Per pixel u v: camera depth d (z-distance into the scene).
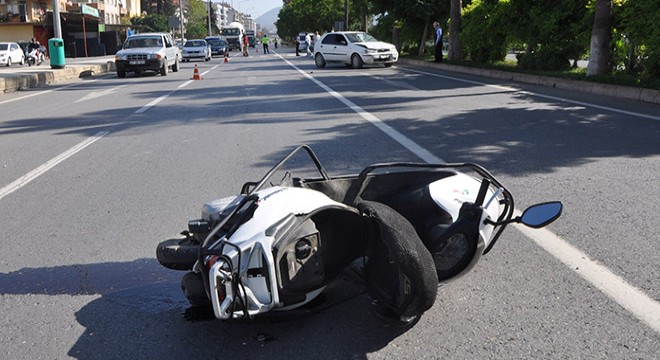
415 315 3.40
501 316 3.77
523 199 6.09
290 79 22.92
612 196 6.17
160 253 3.82
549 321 3.69
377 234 3.53
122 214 6.05
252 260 3.20
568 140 9.22
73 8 73.38
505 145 8.88
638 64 18.08
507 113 12.30
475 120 11.41
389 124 11.12
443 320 3.75
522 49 34.62
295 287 3.32
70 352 3.51
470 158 8.02
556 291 4.08
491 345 3.44
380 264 3.54
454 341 3.50
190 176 7.51
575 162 7.72
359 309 3.89
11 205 6.54
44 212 6.23
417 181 4.39
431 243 3.88
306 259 3.34
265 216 3.33
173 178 7.44
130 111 14.21
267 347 3.49
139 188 7.02
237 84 21.12
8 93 20.61
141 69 27.20
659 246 4.80
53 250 5.13
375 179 4.30
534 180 6.84
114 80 26.02
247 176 7.39
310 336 3.59
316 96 16.41
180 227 5.59
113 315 3.96
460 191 4.11
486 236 3.88
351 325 3.71
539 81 19.05
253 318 3.41
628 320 3.66
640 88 14.37
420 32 36.88
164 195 6.68
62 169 8.19
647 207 5.79
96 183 7.34
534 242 4.96
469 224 3.78
